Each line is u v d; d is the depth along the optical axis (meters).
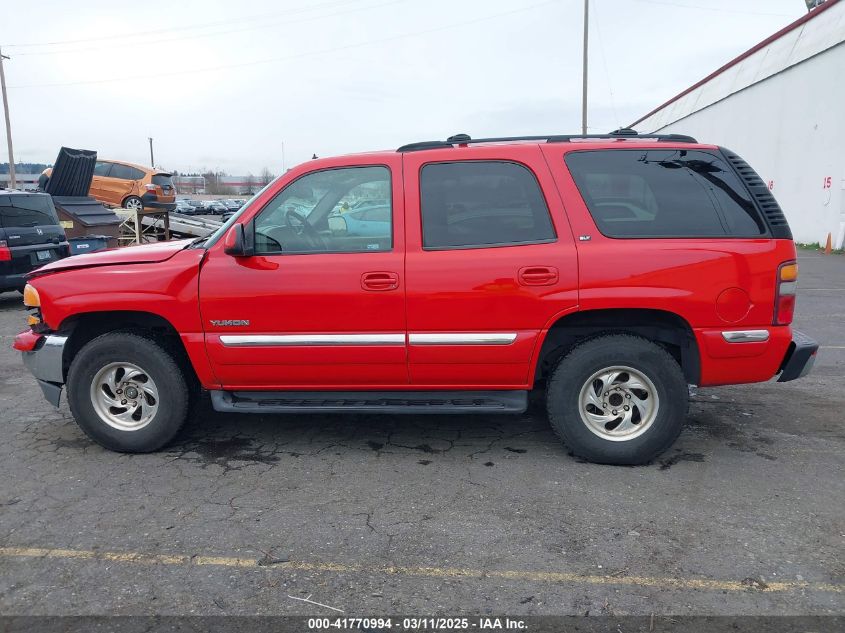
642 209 4.02
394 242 4.06
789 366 4.07
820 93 20.44
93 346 4.30
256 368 4.20
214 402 4.34
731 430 4.85
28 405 5.56
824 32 20.28
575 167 4.07
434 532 3.37
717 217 3.99
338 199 4.15
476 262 3.99
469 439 4.70
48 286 4.28
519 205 4.06
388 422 5.08
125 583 2.95
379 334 4.06
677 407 4.05
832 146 19.80
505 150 4.10
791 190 22.38
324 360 4.14
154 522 3.50
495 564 3.07
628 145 4.10
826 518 3.49
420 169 4.12
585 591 2.86
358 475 4.09
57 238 10.91
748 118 25.77
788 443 4.59
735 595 2.82
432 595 2.84
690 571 3.01
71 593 2.87
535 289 3.96
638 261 3.92
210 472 4.15
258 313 4.10
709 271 3.91
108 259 4.34
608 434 4.14
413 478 4.04
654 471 4.11
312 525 3.46
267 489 3.89
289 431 4.89
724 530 3.37
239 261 4.12
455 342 4.04
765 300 3.94
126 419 4.43
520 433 4.80
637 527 3.41
